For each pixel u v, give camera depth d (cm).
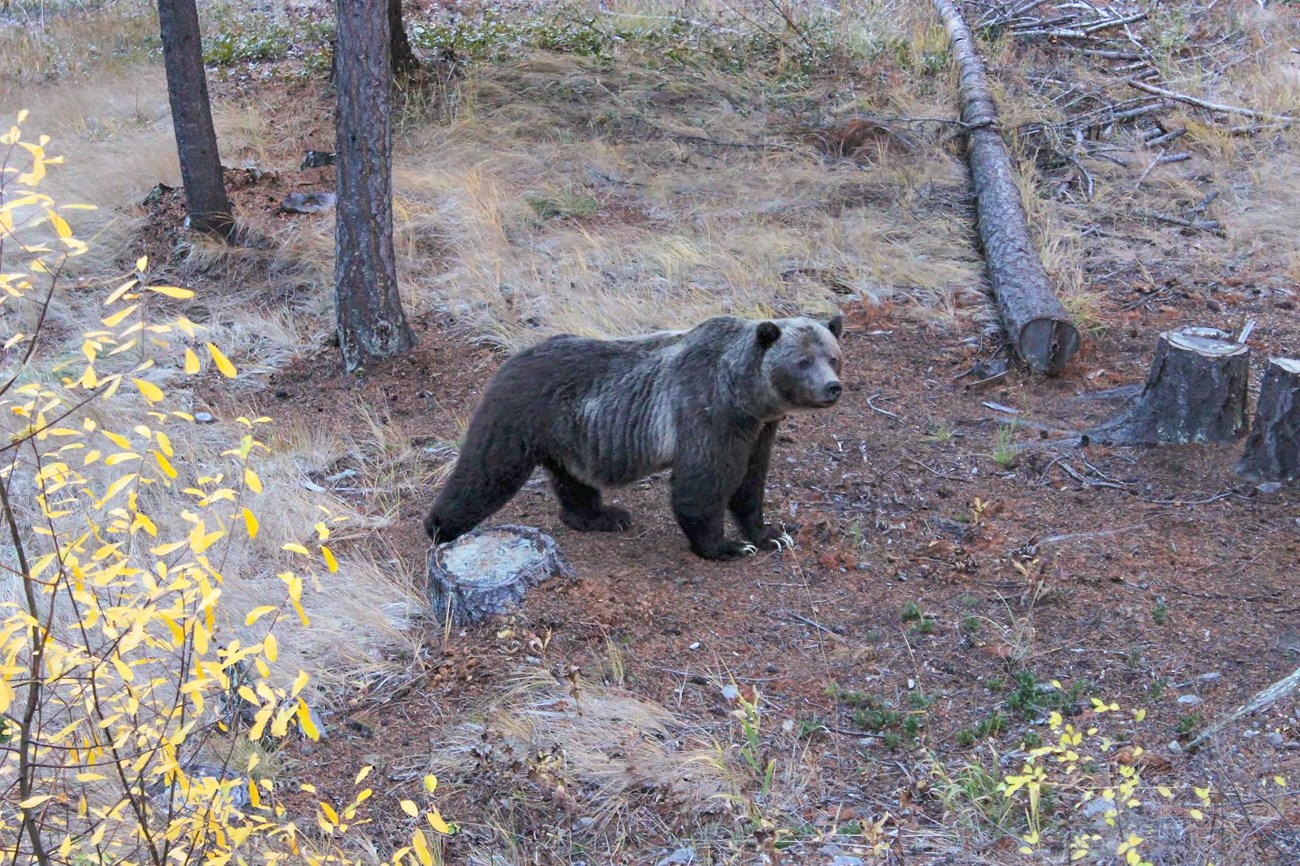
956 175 1137
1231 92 1269
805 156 1189
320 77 1452
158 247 1077
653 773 485
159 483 722
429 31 1498
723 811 467
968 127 1176
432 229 1075
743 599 607
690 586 620
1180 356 721
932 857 438
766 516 696
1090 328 898
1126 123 1244
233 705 514
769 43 1424
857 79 1335
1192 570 610
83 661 331
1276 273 980
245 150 1285
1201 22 1425
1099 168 1152
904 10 1486
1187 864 419
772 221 1073
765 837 444
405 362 908
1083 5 1472
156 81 1488
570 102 1312
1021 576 614
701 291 952
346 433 828
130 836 434
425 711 540
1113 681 530
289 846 416
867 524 684
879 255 995
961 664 550
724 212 1087
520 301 964
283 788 494
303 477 765
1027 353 848
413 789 493
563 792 471
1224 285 971
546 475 746
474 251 1022
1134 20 1426
